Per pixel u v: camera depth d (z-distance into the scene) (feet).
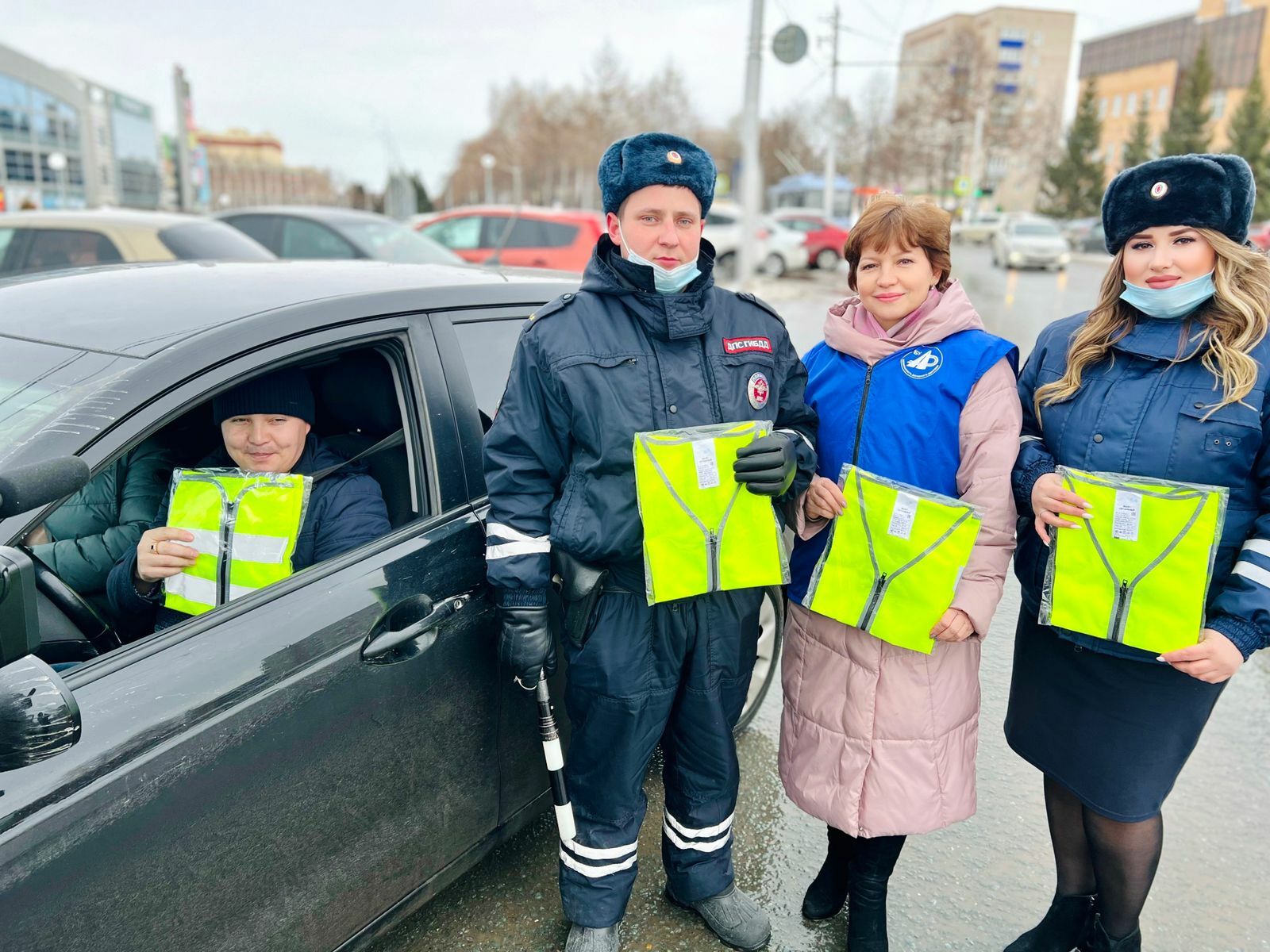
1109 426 5.68
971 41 164.35
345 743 5.54
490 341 7.24
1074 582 5.69
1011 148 181.78
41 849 4.16
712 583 5.80
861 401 6.26
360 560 5.90
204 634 5.10
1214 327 5.42
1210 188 5.26
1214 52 209.67
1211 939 7.21
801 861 8.11
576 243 34.17
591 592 5.93
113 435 4.95
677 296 5.80
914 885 7.77
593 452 5.82
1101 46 244.83
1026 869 7.99
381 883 5.97
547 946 7.02
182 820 4.71
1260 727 10.23
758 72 49.32
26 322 6.00
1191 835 8.40
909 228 5.90
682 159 5.57
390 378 6.65
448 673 6.20
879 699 6.33
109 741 4.48
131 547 5.96
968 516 5.75
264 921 5.22
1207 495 5.27
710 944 7.09
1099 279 65.26
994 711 10.34
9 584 3.84
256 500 5.83
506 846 8.09
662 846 7.83
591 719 6.27
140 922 4.58
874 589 6.03
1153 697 5.82
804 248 62.75
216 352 5.50
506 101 245.86
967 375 5.96
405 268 7.82
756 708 9.83
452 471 6.53
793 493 6.20
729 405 5.96
